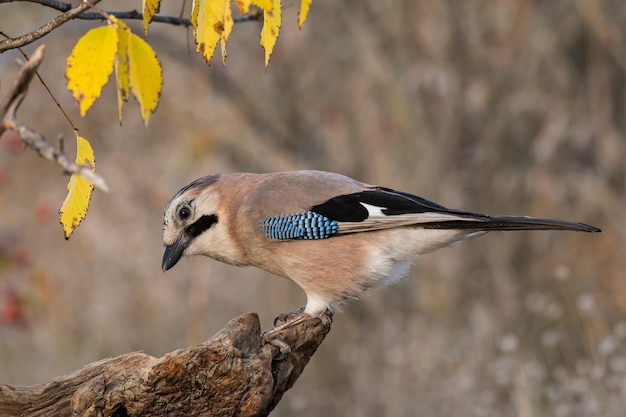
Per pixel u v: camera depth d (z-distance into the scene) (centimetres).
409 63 1498
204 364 513
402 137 1497
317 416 1163
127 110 1547
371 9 1513
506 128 1490
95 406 518
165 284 1440
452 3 1493
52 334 1352
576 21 1500
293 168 1530
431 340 1217
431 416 1043
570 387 955
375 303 1353
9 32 1564
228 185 731
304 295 1391
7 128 353
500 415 986
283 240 711
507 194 1473
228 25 420
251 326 543
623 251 1346
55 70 1548
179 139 1554
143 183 1545
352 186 734
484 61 1498
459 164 1478
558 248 1377
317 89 1570
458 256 1385
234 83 1517
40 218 1349
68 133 1537
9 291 1200
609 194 1423
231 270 1476
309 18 1549
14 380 1289
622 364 941
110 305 1410
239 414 528
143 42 412
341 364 1257
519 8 1501
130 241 1488
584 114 1505
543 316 1202
